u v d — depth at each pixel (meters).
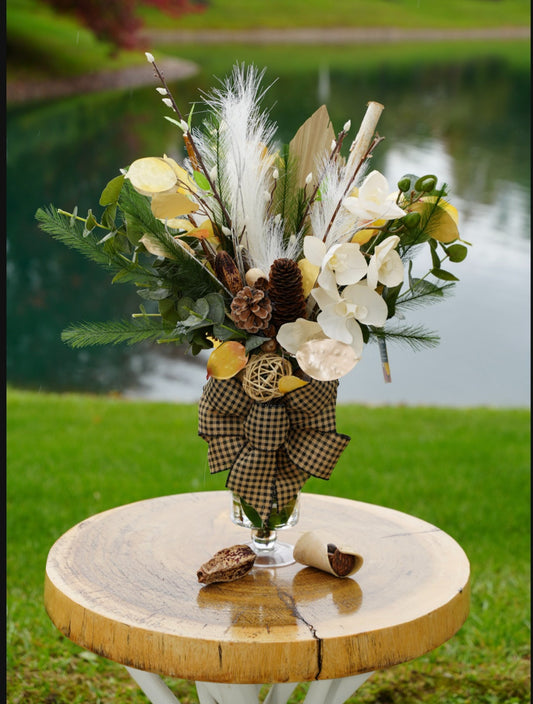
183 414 5.45
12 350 7.99
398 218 1.46
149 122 14.23
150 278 1.48
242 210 1.48
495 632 2.84
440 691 2.56
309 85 15.95
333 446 1.49
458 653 2.76
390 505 3.85
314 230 1.48
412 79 16.58
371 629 1.26
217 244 1.51
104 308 9.03
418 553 1.59
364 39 19.16
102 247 1.49
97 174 12.26
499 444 4.80
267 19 18.39
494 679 2.62
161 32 17.70
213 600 1.37
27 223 10.66
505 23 19.45
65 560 1.51
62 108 14.84
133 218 1.42
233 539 1.64
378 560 1.55
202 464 4.36
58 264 10.66
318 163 1.54
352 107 14.88
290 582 1.45
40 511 3.75
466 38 19.47
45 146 13.20
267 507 1.48
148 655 1.25
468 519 3.74
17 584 3.11
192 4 17.95
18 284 9.85
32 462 4.35
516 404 6.63
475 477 4.24
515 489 4.11
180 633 1.24
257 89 1.55
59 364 7.67
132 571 1.48
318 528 1.72
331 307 1.40
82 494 3.94
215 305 1.42
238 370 1.44
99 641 1.30
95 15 15.95
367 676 1.43
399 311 1.54
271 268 1.41
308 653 1.23
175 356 8.14
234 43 18.30
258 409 1.46
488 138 14.59
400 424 5.22
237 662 1.22
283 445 1.51
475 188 12.55
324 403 1.49
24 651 2.71
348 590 1.42
